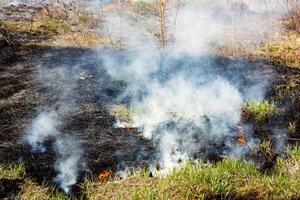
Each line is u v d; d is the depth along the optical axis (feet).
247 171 15.06
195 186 14.10
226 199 13.73
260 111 19.67
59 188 14.56
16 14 32.40
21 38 27.37
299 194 13.84
